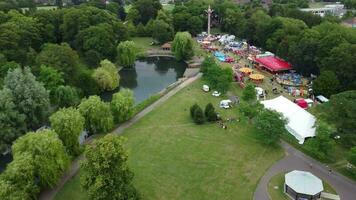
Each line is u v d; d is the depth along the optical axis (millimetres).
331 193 82625
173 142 104625
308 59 152500
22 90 105812
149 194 82250
